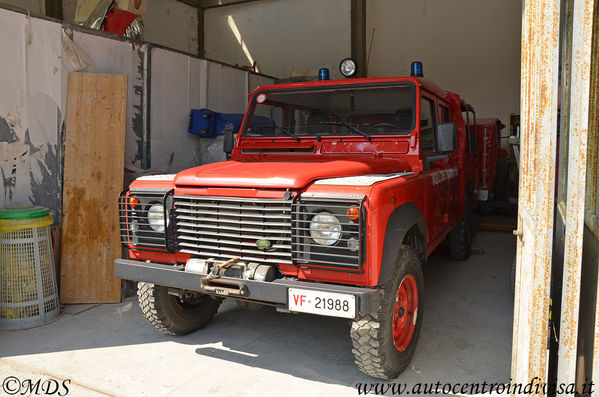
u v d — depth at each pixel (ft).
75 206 14.14
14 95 13.33
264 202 8.46
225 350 10.89
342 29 34.91
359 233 7.72
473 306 13.56
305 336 11.64
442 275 16.63
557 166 9.82
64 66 14.57
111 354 10.73
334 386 9.27
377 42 34.55
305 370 9.92
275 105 12.70
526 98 7.72
